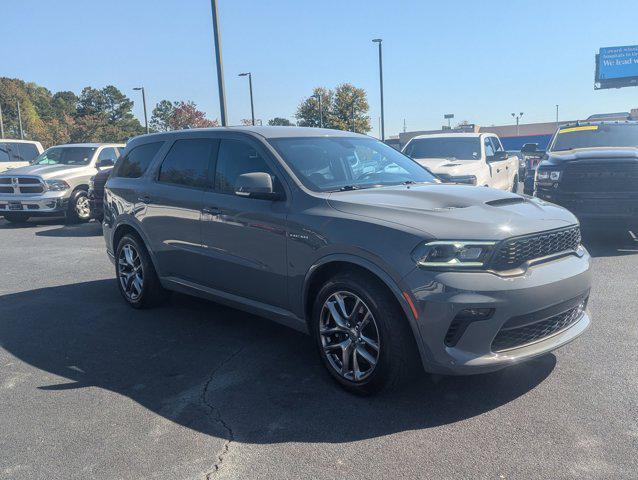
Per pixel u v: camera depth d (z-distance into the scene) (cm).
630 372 404
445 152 1103
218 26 1598
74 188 1330
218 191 484
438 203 385
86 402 381
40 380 420
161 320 557
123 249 602
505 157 1119
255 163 460
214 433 337
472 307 329
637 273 689
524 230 354
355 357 375
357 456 308
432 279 334
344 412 358
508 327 342
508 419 343
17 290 693
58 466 305
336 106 5200
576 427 331
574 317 395
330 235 380
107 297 650
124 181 600
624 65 6556
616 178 802
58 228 1272
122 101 9869
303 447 319
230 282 474
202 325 540
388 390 368
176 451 318
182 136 545
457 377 402
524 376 402
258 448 319
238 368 434
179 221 516
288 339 497
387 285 350
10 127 9200
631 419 339
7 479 294
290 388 396
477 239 338
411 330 351
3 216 1395
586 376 399
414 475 290
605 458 299
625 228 814
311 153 466
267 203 434
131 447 323
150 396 389
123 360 456
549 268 362
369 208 382
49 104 12431
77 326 545
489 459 302
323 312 394
